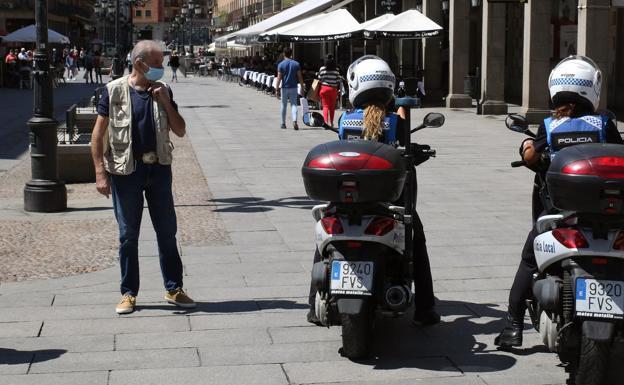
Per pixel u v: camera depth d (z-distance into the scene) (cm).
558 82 509
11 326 594
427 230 927
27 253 819
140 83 619
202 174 1381
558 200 451
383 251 520
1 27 6644
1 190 1241
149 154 614
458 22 2794
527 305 534
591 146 456
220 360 529
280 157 1596
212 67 7019
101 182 617
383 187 500
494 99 2569
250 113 2753
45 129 1040
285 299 660
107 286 700
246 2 8744
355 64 573
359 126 562
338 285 505
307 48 4700
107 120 614
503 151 1681
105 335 576
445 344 560
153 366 518
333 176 499
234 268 756
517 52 3531
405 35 2422
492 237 890
